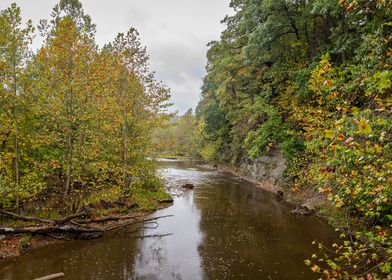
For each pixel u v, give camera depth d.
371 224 8.31
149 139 18.42
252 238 11.81
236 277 8.51
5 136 11.94
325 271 4.80
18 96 11.39
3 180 10.62
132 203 16.28
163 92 17.55
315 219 14.14
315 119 9.09
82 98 12.16
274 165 24.89
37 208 13.18
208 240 11.65
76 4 25.61
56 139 12.35
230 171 36.38
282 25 20.33
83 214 12.34
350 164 5.04
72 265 9.12
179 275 8.66
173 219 14.71
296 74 16.91
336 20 17.81
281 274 8.62
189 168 42.44
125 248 10.74
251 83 28.53
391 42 7.77
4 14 10.92
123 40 15.82
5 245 9.98
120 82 15.85
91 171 14.15
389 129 4.47
